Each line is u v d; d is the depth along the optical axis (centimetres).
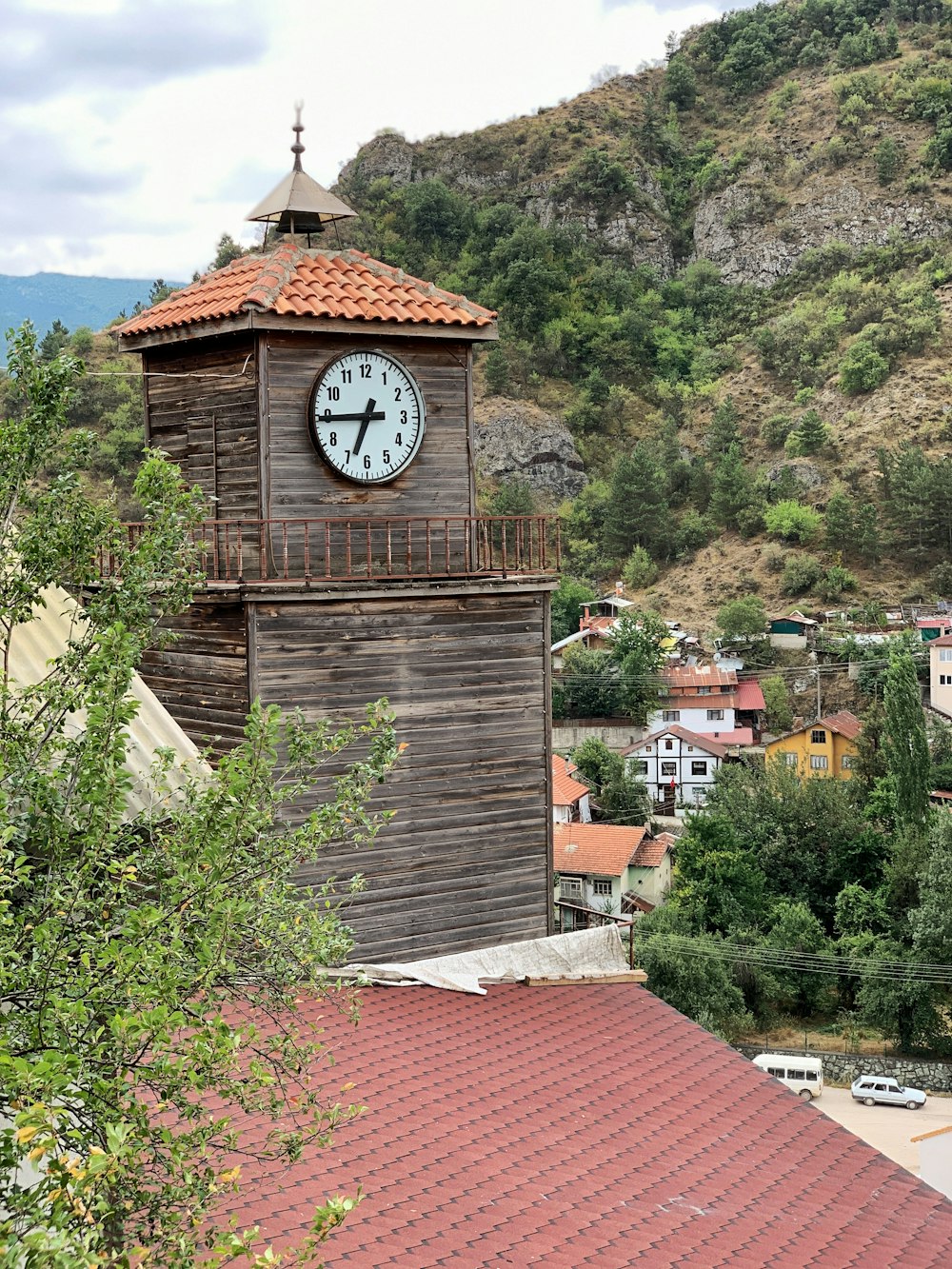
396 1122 1176
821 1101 4706
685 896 5597
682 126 19375
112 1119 613
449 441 1678
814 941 5319
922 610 10844
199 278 1772
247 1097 696
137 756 1134
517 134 18125
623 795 7650
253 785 717
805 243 16612
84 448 799
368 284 1658
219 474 1608
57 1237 474
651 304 16212
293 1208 999
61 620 1174
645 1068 1393
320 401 1566
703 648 10638
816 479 12719
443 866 1600
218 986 751
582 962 1655
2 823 663
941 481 11594
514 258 15675
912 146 17262
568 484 13438
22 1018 622
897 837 5938
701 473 13188
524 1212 1052
